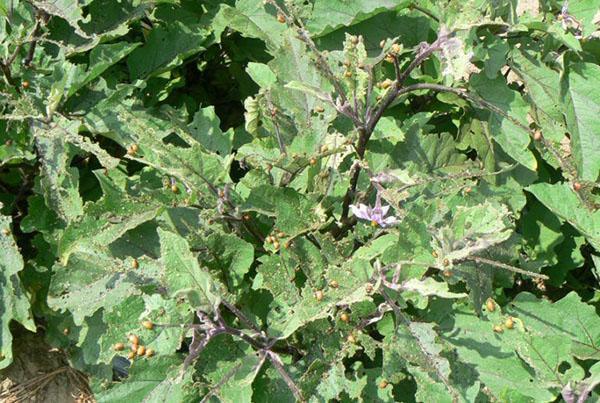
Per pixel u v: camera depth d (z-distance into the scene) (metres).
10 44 1.43
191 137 1.33
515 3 1.38
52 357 1.48
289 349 1.27
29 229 1.36
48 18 1.43
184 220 1.32
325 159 1.32
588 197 1.32
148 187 1.37
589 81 1.39
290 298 1.27
